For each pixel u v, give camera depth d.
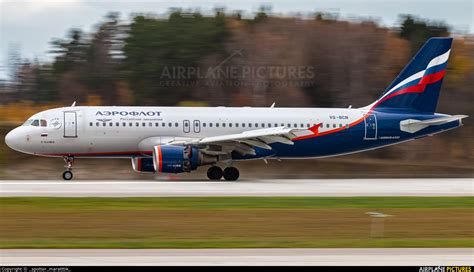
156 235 83.31
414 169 199.50
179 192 125.75
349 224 93.12
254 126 158.25
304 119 160.88
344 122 162.25
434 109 166.12
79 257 69.19
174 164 149.12
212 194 123.06
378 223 90.06
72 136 151.12
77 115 152.12
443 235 86.75
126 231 85.62
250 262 67.25
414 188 141.75
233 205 108.31
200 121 156.12
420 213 104.00
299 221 94.81
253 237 82.88
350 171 196.38
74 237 81.50
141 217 95.81
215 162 154.62
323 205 110.31
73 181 153.50
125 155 155.38
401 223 95.19
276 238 82.38
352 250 74.25
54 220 92.75
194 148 151.00
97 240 79.56
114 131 152.25
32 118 152.88
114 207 104.38
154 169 152.88
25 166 182.50
